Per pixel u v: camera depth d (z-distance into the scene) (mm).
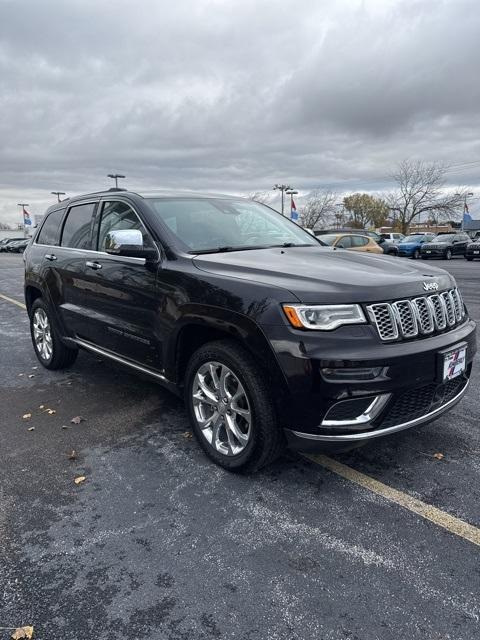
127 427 3836
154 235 3557
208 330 3135
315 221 67125
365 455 3338
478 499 2816
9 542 2488
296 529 2576
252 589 2170
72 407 4254
